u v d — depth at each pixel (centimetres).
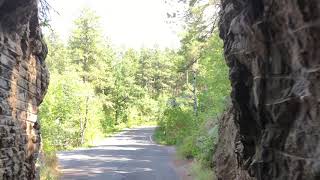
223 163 1395
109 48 7106
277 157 630
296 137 562
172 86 7869
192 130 2855
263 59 656
